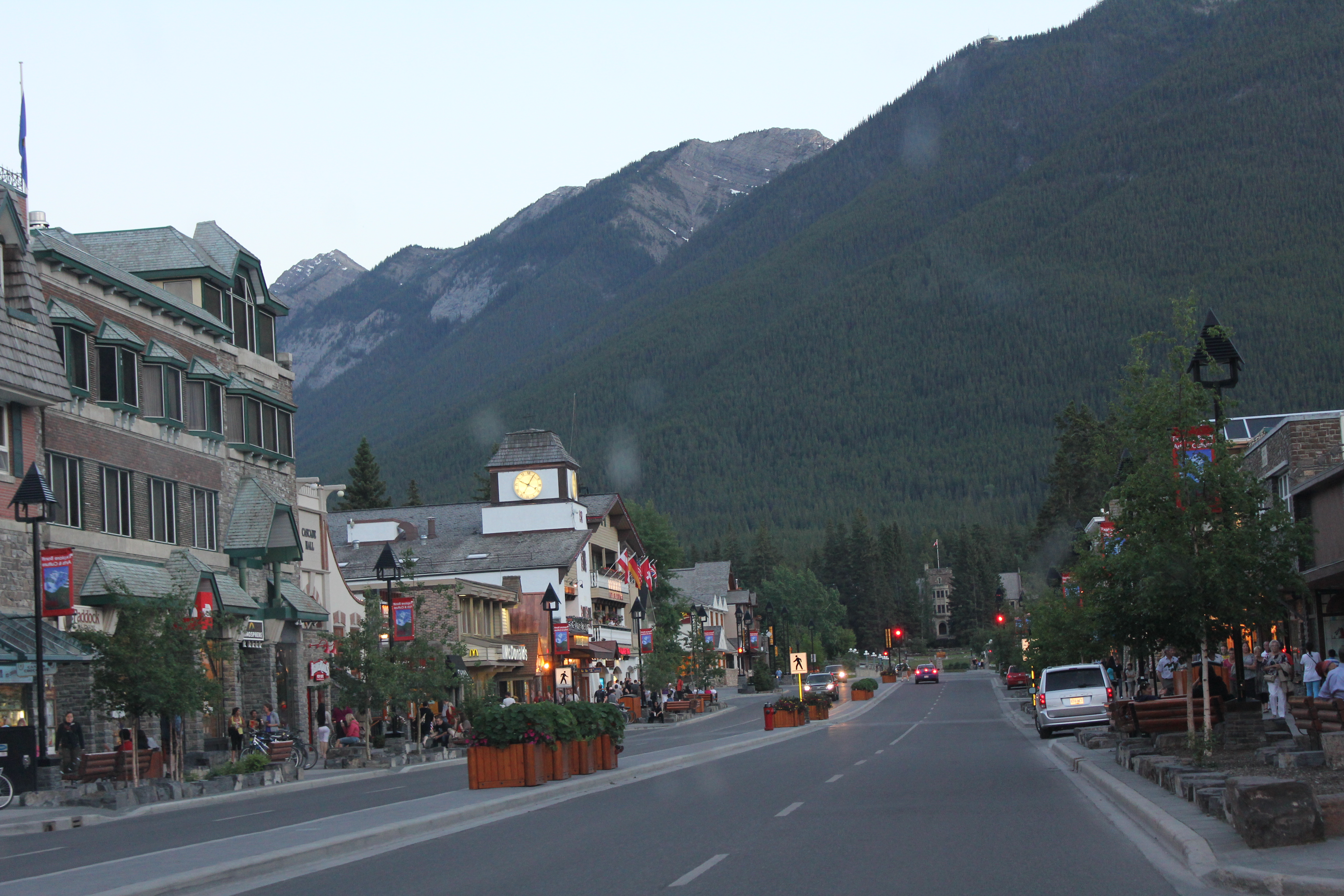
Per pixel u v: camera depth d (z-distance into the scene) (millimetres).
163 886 13922
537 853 16328
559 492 88312
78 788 30594
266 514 47688
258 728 42031
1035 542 103375
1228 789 14961
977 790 23234
